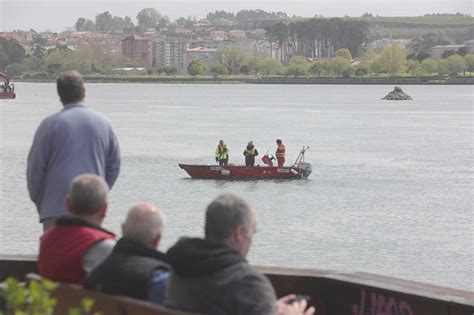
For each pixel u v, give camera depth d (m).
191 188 147.00
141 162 191.50
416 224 111.00
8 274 22.69
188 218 114.19
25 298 12.66
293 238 98.19
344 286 20.64
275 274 21.27
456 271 81.38
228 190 145.62
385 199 136.25
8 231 96.12
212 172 158.25
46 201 22.66
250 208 17.33
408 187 153.00
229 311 16.42
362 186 153.38
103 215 19.44
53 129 22.66
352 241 97.06
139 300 17.23
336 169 182.12
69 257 18.75
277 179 159.75
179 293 16.78
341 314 20.73
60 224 19.16
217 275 16.53
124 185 149.50
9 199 123.31
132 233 18.17
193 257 16.64
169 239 97.06
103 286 17.75
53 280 18.97
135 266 17.69
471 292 19.62
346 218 116.25
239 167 158.50
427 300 19.36
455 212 123.12
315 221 112.88
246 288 16.47
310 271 21.41
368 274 21.14
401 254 89.50
